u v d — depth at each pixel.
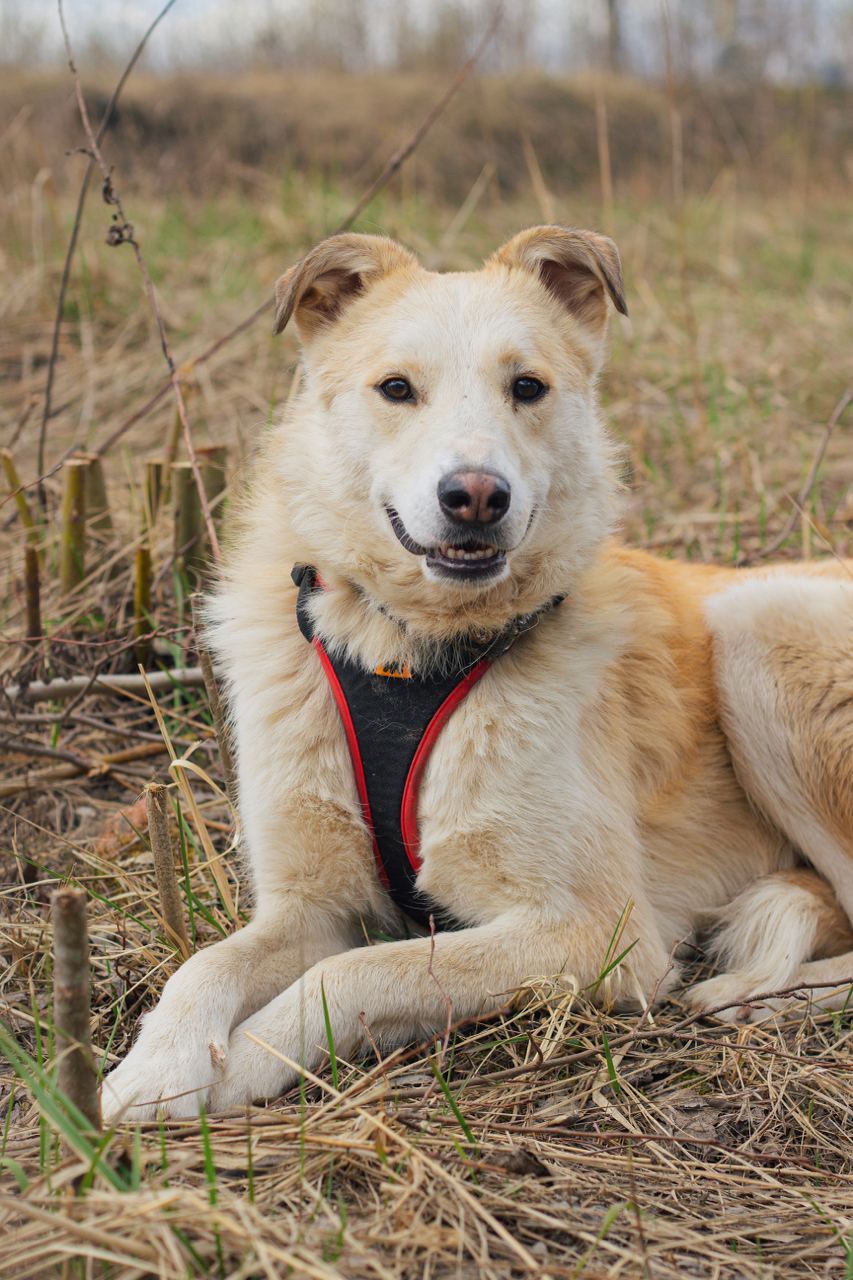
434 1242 2.18
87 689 4.27
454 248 9.90
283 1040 2.79
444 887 3.28
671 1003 3.32
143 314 8.10
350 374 3.29
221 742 3.73
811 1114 2.76
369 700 3.21
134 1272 2.02
